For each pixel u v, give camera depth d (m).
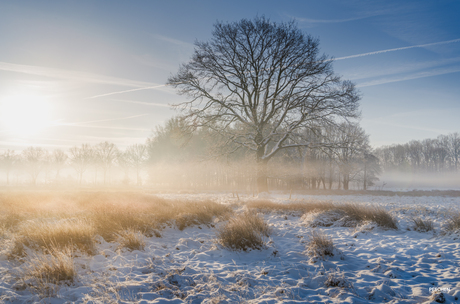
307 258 5.93
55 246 5.71
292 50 22.14
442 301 3.61
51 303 3.62
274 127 23.11
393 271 4.89
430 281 4.43
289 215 11.84
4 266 4.99
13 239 6.06
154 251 6.40
